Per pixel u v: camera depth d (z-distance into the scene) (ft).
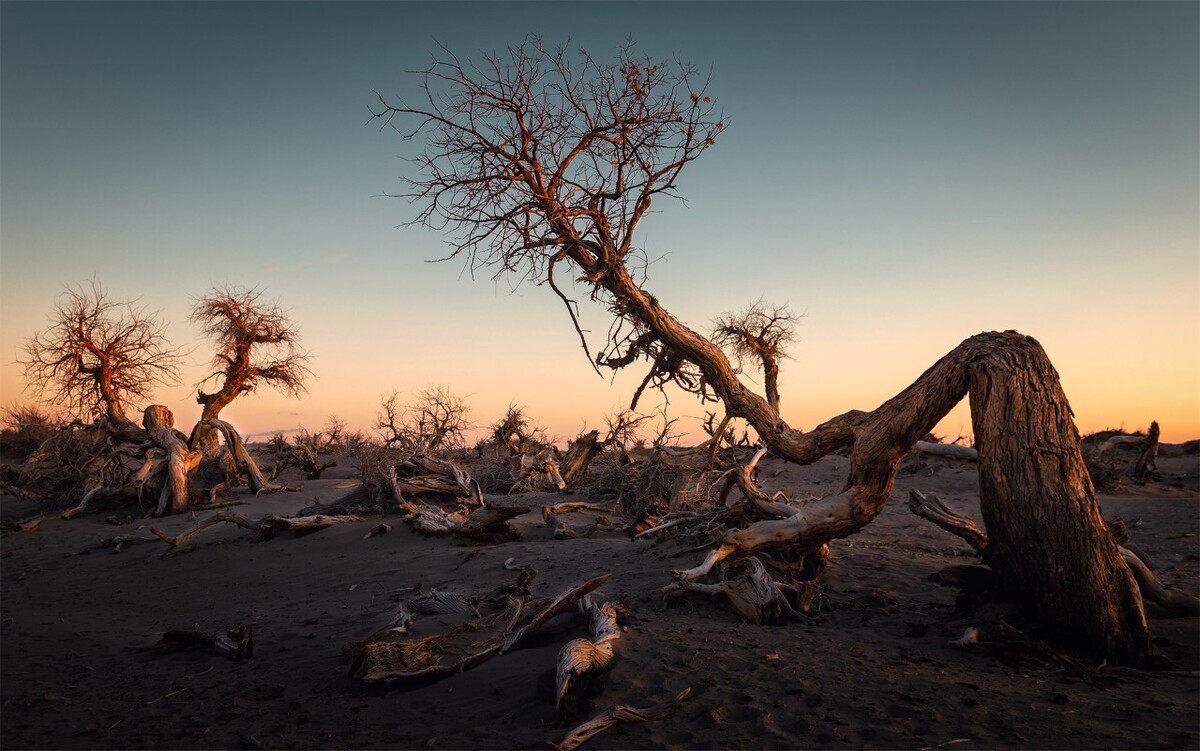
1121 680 22.66
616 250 36.24
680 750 17.67
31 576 57.77
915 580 36.99
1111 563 25.59
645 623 28.25
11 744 22.03
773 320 69.15
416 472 78.54
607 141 35.88
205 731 21.98
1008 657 24.04
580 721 19.97
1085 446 97.30
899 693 20.61
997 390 28.02
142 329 104.37
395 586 43.93
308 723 22.17
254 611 41.39
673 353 40.50
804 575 35.91
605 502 72.18
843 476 95.96
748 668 22.82
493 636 27.96
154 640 35.83
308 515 70.79
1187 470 97.76
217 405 114.93
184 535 65.36
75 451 107.76
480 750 18.74
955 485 80.28
